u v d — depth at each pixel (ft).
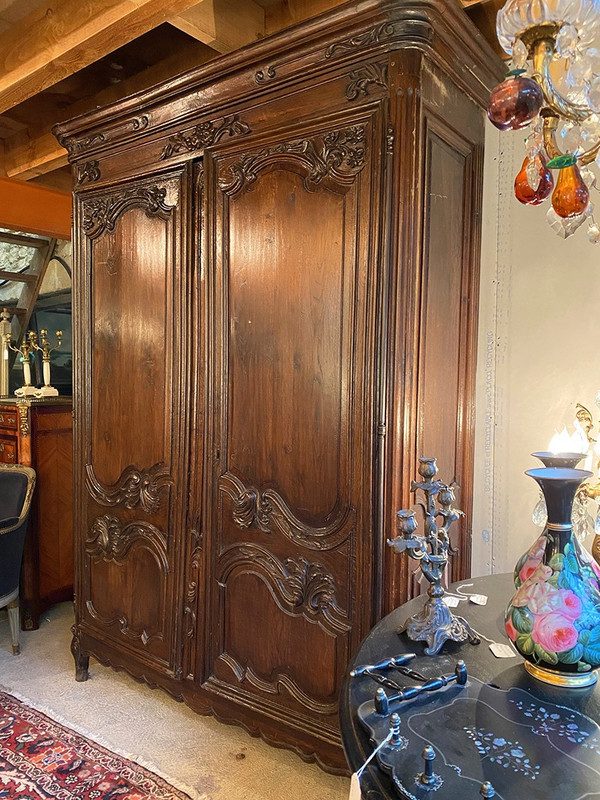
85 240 8.06
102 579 7.97
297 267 5.96
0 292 16.65
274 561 6.21
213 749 6.64
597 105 3.49
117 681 8.22
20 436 10.06
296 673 6.06
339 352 5.67
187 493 6.93
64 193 12.21
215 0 6.77
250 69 6.07
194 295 6.83
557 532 3.55
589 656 3.35
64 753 6.53
